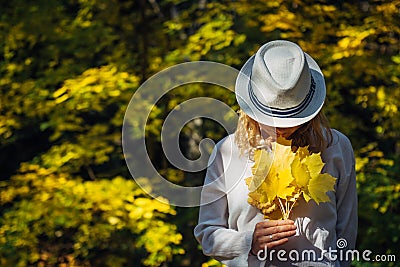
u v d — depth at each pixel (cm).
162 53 634
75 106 568
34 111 582
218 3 611
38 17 599
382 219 598
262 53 265
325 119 270
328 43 579
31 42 603
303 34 566
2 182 569
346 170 270
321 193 255
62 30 606
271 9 579
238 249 256
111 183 555
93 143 587
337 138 274
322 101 264
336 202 270
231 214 266
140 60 629
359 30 537
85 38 611
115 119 580
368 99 569
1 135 645
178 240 534
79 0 615
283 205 262
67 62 617
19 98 587
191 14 675
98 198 536
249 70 273
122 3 647
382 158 595
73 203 540
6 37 595
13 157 804
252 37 622
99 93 545
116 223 564
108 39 621
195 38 575
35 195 552
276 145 260
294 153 258
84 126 644
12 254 570
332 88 591
